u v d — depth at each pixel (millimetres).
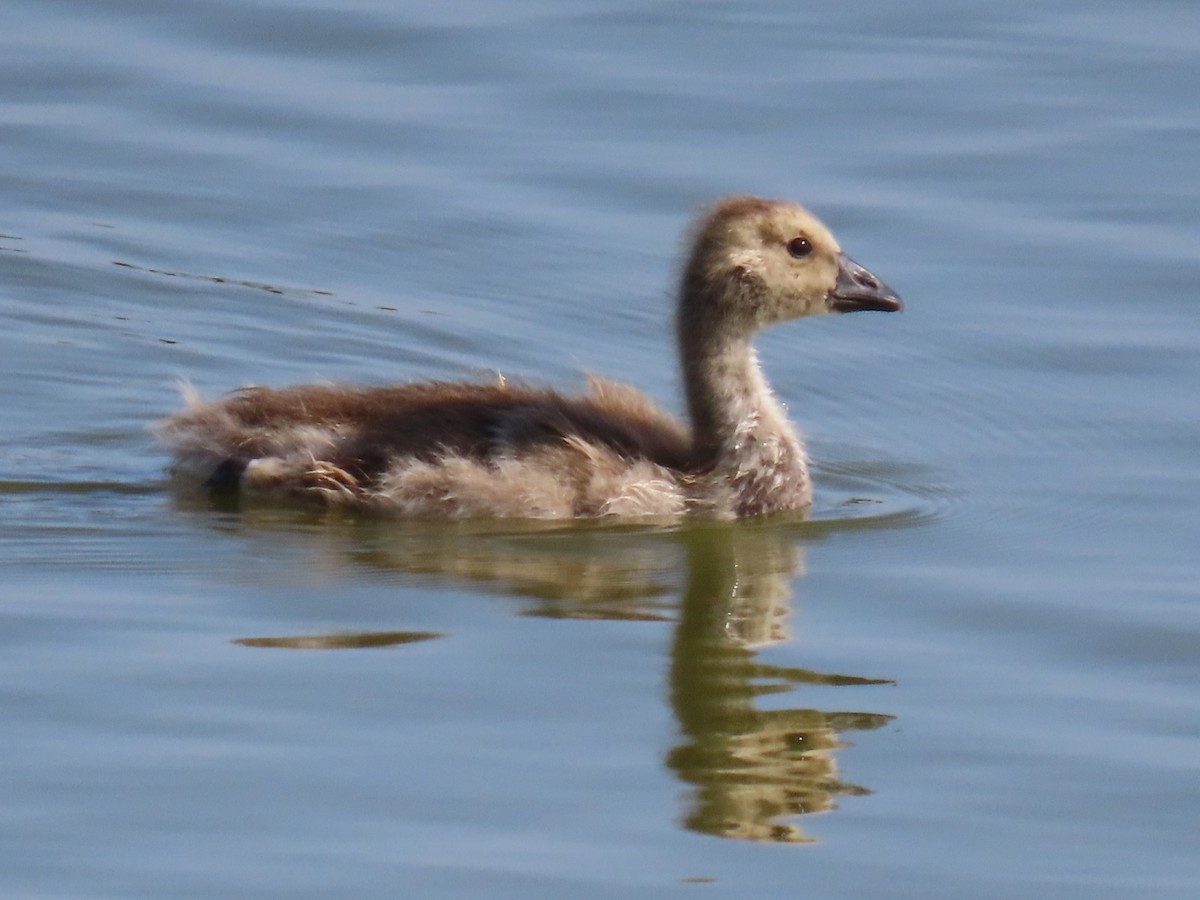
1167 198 20812
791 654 12930
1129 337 18938
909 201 20812
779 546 15039
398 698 12008
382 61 23312
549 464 15227
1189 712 12180
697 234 16125
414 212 20891
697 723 11836
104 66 23250
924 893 10188
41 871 10188
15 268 19891
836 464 17172
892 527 15547
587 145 21781
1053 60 23203
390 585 13773
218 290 19781
